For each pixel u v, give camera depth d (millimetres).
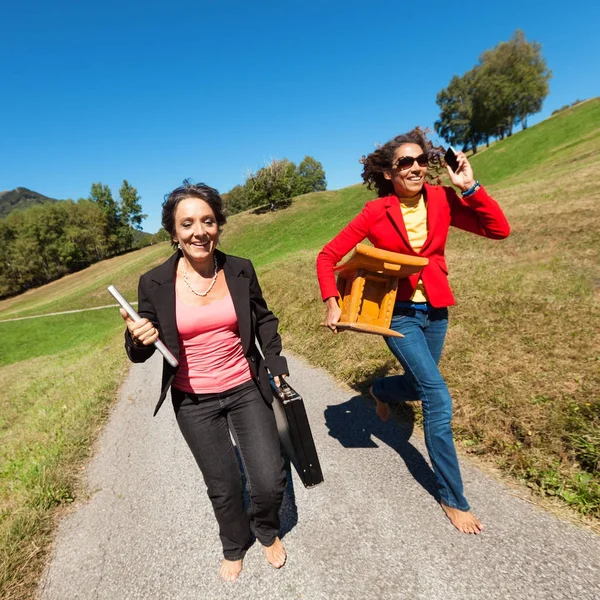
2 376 16797
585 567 1746
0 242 74188
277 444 1950
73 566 2354
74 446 4051
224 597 1939
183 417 1958
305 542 2168
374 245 2301
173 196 1799
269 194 45062
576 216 8758
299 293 7852
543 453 2414
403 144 2111
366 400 3678
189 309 1849
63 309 35750
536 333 4000
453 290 5941
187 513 2643
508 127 52156
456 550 1954
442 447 2061
